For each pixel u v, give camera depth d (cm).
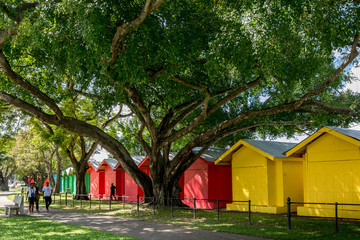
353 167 1577
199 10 1549
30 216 1867
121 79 1439
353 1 1363
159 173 2294
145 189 2317
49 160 5106
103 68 1418
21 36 1465
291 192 1958
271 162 1970
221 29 1532
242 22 1534
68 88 2283
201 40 1489
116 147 2261
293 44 1415
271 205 1930
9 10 1439
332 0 1330
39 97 1820
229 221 1567
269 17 1422
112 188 3272
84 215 1952
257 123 2088
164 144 2175
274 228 1342
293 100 2039
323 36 1358
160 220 1652
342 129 1661
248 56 1420
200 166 2416
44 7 1387
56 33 1416
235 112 2502
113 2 1336
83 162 3566
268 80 1873
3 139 3603
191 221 1593
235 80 1983
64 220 1700
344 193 1603
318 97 2239
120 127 3303
